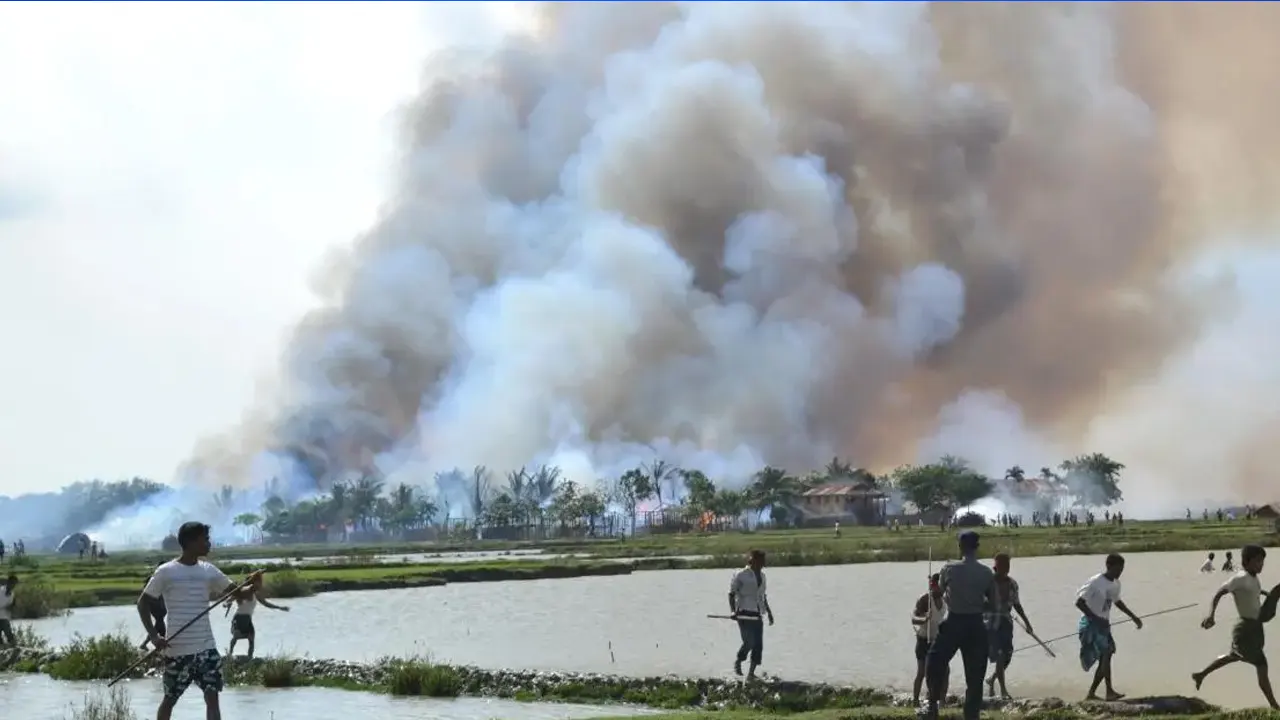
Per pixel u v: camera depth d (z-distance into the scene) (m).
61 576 77.69
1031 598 44.94
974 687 16.33
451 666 25.28
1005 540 100.50
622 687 22.95
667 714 19.30
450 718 20.64
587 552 109.12
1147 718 17.50
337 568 79.69
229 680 25.64
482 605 50.22
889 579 62.03
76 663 27.03
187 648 14.68
